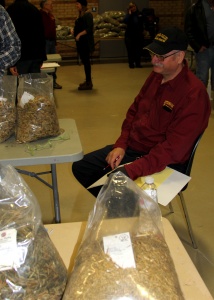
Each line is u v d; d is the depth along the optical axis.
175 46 1.71
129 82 6.89
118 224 0.79
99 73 7.84
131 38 8.03
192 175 3.05
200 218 2.46
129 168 1.63
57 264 0.75
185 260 0.92
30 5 3.96
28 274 0.68
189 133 1.70
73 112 4.97
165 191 1.52
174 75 1.79
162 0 9.53
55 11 9.05
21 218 0.74
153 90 1.95
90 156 2.12
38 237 0.74
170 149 1.69
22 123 1.60
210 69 4.88
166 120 1.84
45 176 3.08
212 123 4.23
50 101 1.64
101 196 0.87
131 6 7.92
